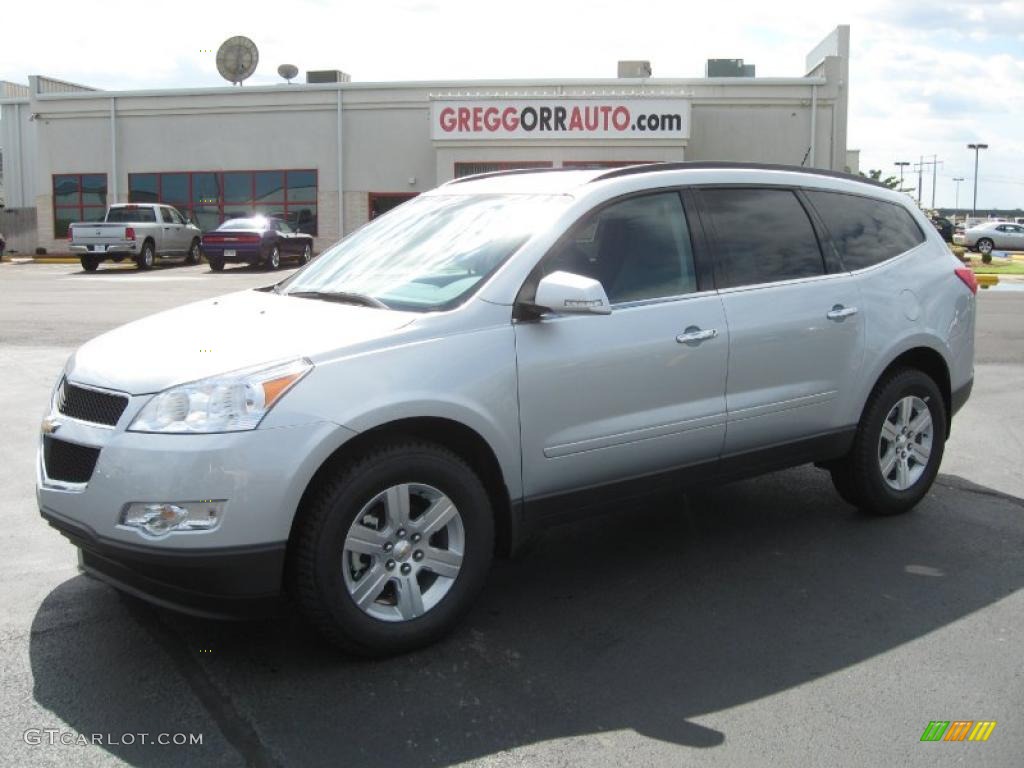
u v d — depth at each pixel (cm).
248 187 3362
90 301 1764
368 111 3262
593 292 400
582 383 429
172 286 2177
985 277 2436
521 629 420
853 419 539
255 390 356
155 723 340
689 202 489
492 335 407
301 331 392
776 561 502
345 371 372
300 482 356
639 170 478
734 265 493
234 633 412
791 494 620
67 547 515
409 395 379
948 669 382
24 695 358
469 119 3033
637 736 333
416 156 3266
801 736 333
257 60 3447
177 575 352
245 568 352
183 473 346
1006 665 386
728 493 623
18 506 586
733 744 328
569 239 440
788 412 506
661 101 2962
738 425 486
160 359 378
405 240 482
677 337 458
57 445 380
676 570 490
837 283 529
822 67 3186
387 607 390
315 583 366
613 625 425
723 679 375
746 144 3128
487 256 436
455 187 529
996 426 808
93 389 374
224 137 3356
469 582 405
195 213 3409
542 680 374
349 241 523
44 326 1372
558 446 427
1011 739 331
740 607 443
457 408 392
